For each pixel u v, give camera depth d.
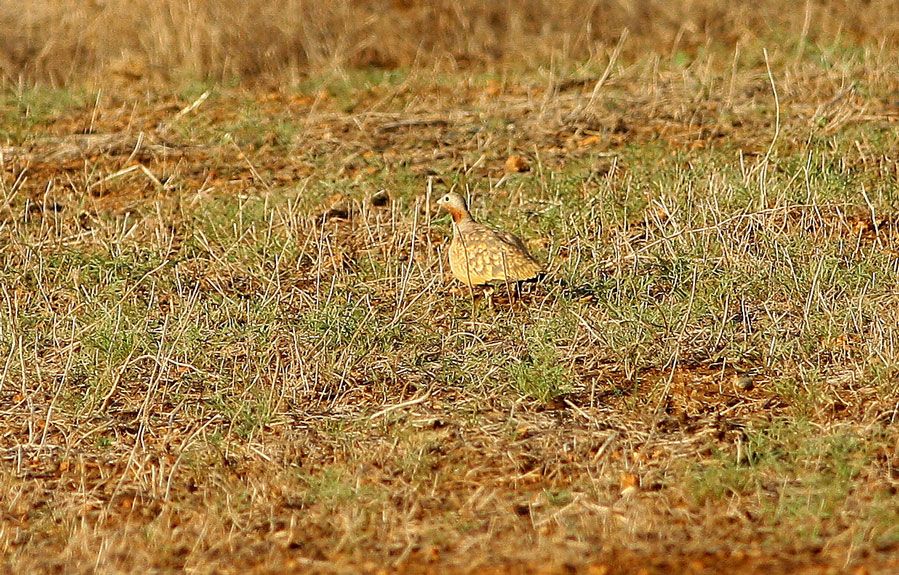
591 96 19.56
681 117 18.75
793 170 15.54
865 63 20.58
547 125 18.88
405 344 11.80
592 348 11.55
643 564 8.04
